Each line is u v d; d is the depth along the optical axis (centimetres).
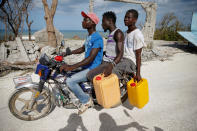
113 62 254
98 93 250
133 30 295
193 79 507
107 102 251
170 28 1997
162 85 457
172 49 1147
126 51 306
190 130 259
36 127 270
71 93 279
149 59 812
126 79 321
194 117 295
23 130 262
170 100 364
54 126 272
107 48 290
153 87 443
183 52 1047
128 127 269
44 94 291
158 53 923
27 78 279
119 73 298
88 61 257
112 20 277
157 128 266
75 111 319
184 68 641
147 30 1088
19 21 1095
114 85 251
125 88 329
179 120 287
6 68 547
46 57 256
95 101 290
